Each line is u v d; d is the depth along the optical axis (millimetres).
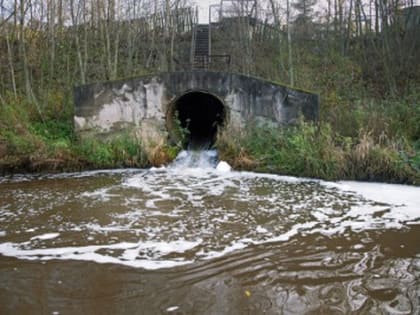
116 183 9578
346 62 20094
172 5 22969
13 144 10914
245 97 11992
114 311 3762
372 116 11406
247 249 5328
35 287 4246
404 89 16234
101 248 5383
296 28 24062
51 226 6316
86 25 19062
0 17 19594
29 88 15000
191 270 4676
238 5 23562
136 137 11938
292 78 17734
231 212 7102
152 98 12273
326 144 10070
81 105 12320
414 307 3770
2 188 9055
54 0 18094
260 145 11352
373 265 4742
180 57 22438
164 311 3764
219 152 11883
